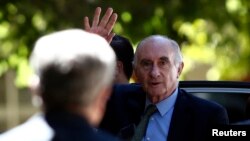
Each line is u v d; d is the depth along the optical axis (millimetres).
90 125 4176
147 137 6992
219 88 7902
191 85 7953
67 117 4133
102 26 7043
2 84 29984
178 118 7004
